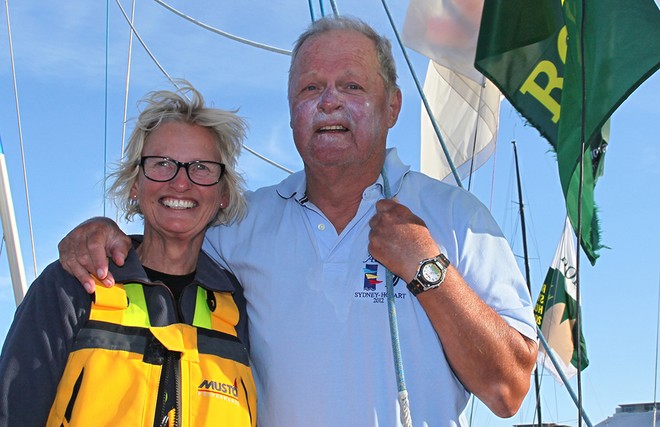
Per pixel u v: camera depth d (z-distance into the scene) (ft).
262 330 9.43
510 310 9.25
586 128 11.28
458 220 9.62
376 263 9.34
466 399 9.54
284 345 9.21
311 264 9.49
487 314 8.79
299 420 8.92
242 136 9.87
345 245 9.53
